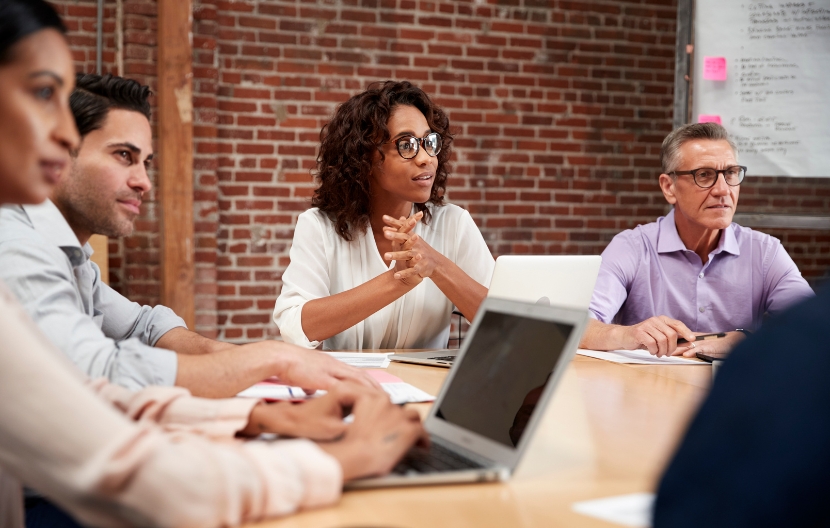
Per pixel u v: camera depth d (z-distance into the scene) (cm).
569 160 456
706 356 189
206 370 121
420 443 94
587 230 462
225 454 71
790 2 313
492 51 439
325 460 78
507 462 89
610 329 203
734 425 47
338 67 416
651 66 466
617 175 465
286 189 411
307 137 412
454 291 199
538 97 448
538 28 446
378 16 420
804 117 317
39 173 73
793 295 239
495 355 102
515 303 103
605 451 103
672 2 468
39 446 64
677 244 248
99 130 137
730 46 318
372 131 216
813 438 44
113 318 168
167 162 373
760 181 372
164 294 378
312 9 410
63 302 122
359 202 222
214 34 392
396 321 221
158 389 98
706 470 47
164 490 64
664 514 49
